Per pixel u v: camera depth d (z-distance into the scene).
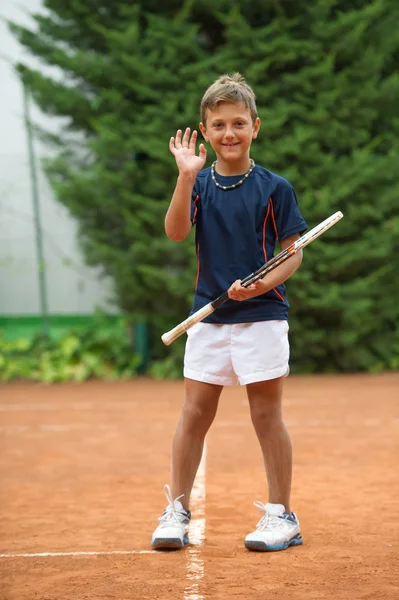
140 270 15.48
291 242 5.37
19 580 4.74
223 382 5.37
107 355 17.00
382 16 15.91
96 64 15.62
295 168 15.02
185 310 16.20
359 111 15.53
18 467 8.38
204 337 5.34
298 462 8.24
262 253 5.34
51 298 17.89
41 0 16.38
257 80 15.37
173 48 15.47
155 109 15.34
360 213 15.36
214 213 5.34
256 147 15.11
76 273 17.84
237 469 8.01
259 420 5.39
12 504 6.77
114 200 15.59
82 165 16.22
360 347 16.59
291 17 15.78
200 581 4.62
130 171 15.50
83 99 15.88
